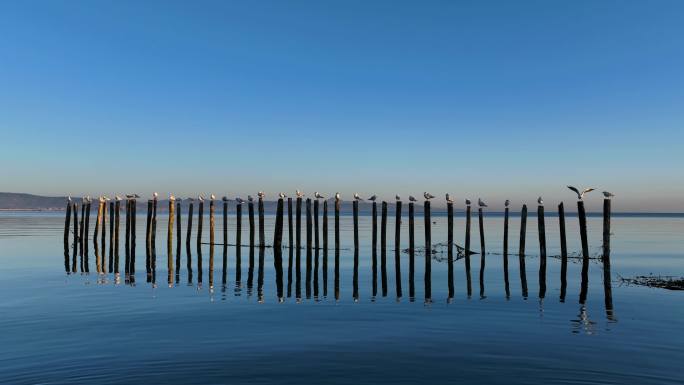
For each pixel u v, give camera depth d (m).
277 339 14.68
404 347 13.84
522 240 33.66
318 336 15.03
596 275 28.98
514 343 14.18
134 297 21.86
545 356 12.95
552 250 47.00
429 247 31.03
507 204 34.62
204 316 17.88
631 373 11.70
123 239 60.09
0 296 21.83
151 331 15.58
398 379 11.34
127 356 13.00
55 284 25.55
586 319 17.31
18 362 12.50
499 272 30.48
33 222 113.62
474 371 11.85
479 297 22.05
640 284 25.31
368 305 20.22
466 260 33.84
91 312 18.44
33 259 36.75
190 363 12.45
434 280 27.28
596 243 56.12
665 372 11.73
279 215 38.41
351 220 137.38
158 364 12.38
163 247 49.44
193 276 29.36
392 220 137.88
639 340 14.42
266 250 46.00
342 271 31.83
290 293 23.33
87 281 26.80
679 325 16.30
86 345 13.98
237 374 11.69
